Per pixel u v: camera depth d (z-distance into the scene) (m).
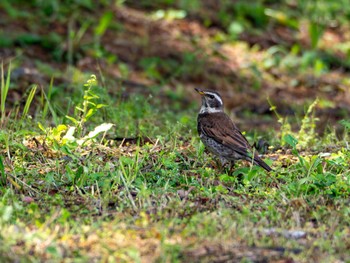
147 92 19.95
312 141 14.88
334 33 28.16
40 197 11.02
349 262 9.01
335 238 9.62
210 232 9.58
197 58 23.84
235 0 28.28
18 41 21.72
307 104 20.92
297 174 12.28
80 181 11.41
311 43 25.86
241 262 8.86
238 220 10.12
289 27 27.52
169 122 15.63
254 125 18.98
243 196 11.23
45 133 13.50
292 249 9.31
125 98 18.30
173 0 26.97
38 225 9.62
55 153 12.75
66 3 24.95
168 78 22.25
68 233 9.45
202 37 25.34
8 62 19.88
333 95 22.98
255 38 26.11
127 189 10.98
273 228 9.96
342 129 18.59
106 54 22.38
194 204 10.72
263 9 27.34
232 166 13.04
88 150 13.00
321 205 10.84
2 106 14.45
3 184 11.38
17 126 14.25
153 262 8.77
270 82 23.48
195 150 13.54
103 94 15.88
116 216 10.05
